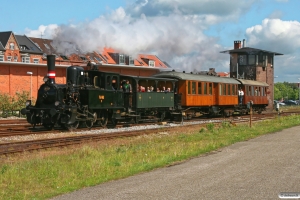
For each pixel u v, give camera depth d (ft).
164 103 94.48
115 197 26.05
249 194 25.50
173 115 99.91
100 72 78.89
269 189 26.61
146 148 50.65
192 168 35.40
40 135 64.64
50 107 71.82
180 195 25.77
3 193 28.81
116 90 82.38
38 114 71.77
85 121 75.72
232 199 24.54
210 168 34.88
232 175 31.35
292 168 33.40
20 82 150.20
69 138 58.39
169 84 100.73
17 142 53.88
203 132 71.36
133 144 55.16
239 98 130.21
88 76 77.92
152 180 30.89
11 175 34.12
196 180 30.04
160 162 38.86
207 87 109.09
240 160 38.47
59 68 154.40
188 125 84.64
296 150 44.29
